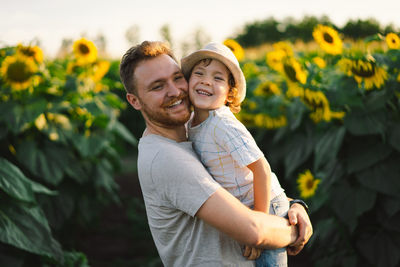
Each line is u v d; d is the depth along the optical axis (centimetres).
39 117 332
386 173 270
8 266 238
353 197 280
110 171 414
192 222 161
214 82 170
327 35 277
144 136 178
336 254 316
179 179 152
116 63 909
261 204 161
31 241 225
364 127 263
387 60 252
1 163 243
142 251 450
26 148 329
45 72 350
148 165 160
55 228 334
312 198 326
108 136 402
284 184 479
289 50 287
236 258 162
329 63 330
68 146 366
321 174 325
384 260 279
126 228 518
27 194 233
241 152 159
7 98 331
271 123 446
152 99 167
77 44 387
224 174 166
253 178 165
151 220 174
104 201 444
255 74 545
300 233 167
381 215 280
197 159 163
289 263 405
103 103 405
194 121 182
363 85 264
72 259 306
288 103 429
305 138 393
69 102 369
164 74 167
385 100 261
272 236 154
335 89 270
